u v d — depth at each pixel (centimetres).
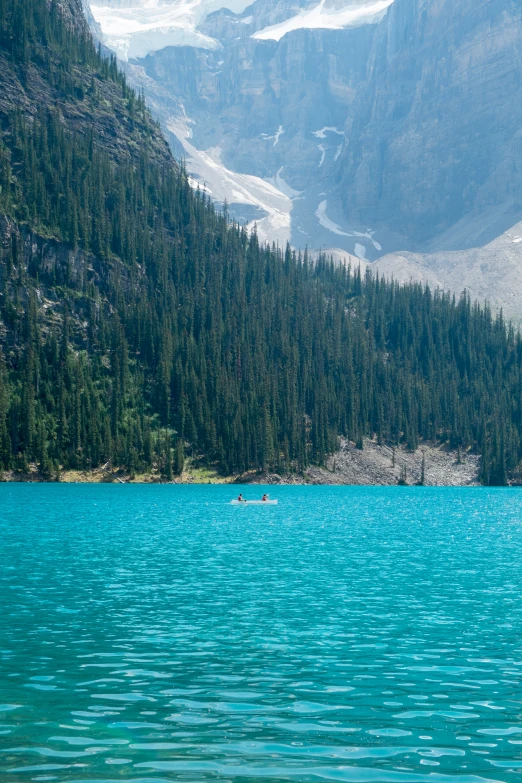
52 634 3734
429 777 2136
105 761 2216
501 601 4691
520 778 2134
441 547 7625
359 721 2569
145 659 3306
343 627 3953
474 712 2664
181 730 2470
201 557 6625
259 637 3719
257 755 2275
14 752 2275
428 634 3812
